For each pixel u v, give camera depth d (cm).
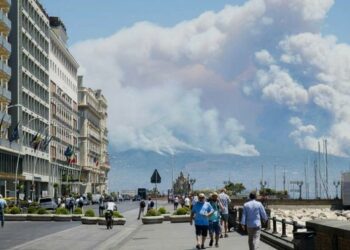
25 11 10712
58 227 4659
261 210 2014
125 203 14550
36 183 11444
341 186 12938
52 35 13050
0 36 8775
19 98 10169
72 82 16175
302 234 1652
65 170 14612
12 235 3728
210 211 2559
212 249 2522
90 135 18950
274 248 2522
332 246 1409
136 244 3008
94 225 4997
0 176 8525
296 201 13462
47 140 11575
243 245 2677
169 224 5084
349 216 10181
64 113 14700
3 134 9219
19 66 10219
